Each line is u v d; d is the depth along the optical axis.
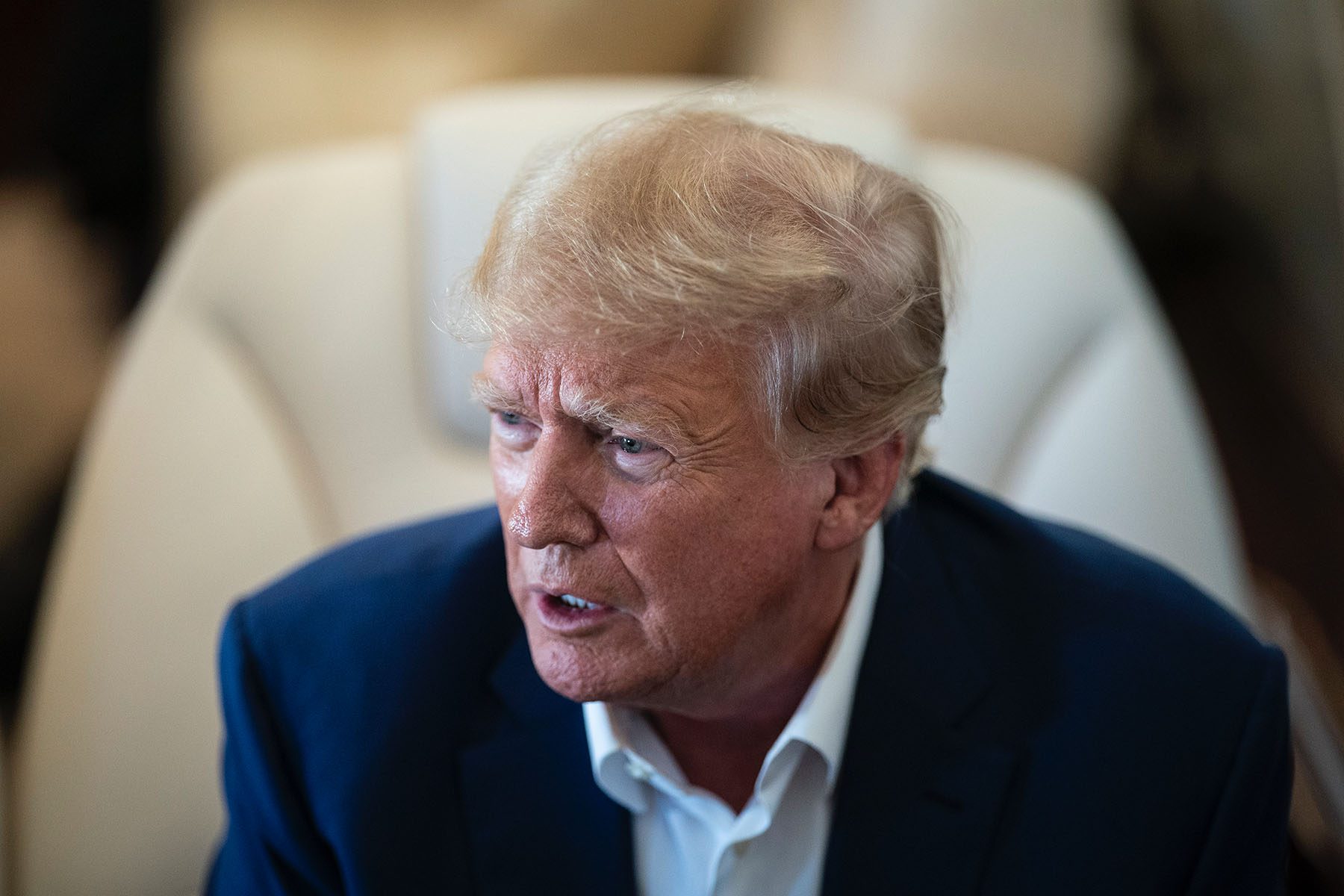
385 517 2.12
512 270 1.08
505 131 2.15
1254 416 3.66
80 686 1.95
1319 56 3.28
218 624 2.01
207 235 2.16
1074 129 3.36
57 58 3.73
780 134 1.22
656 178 1.11
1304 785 1.86
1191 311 3.94
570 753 1.41
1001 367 2.20
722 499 1.13
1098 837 1.37
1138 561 1.57
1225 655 1.46
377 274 2.18
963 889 1.37
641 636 1.18
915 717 1.41
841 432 1.16
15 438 3.36
